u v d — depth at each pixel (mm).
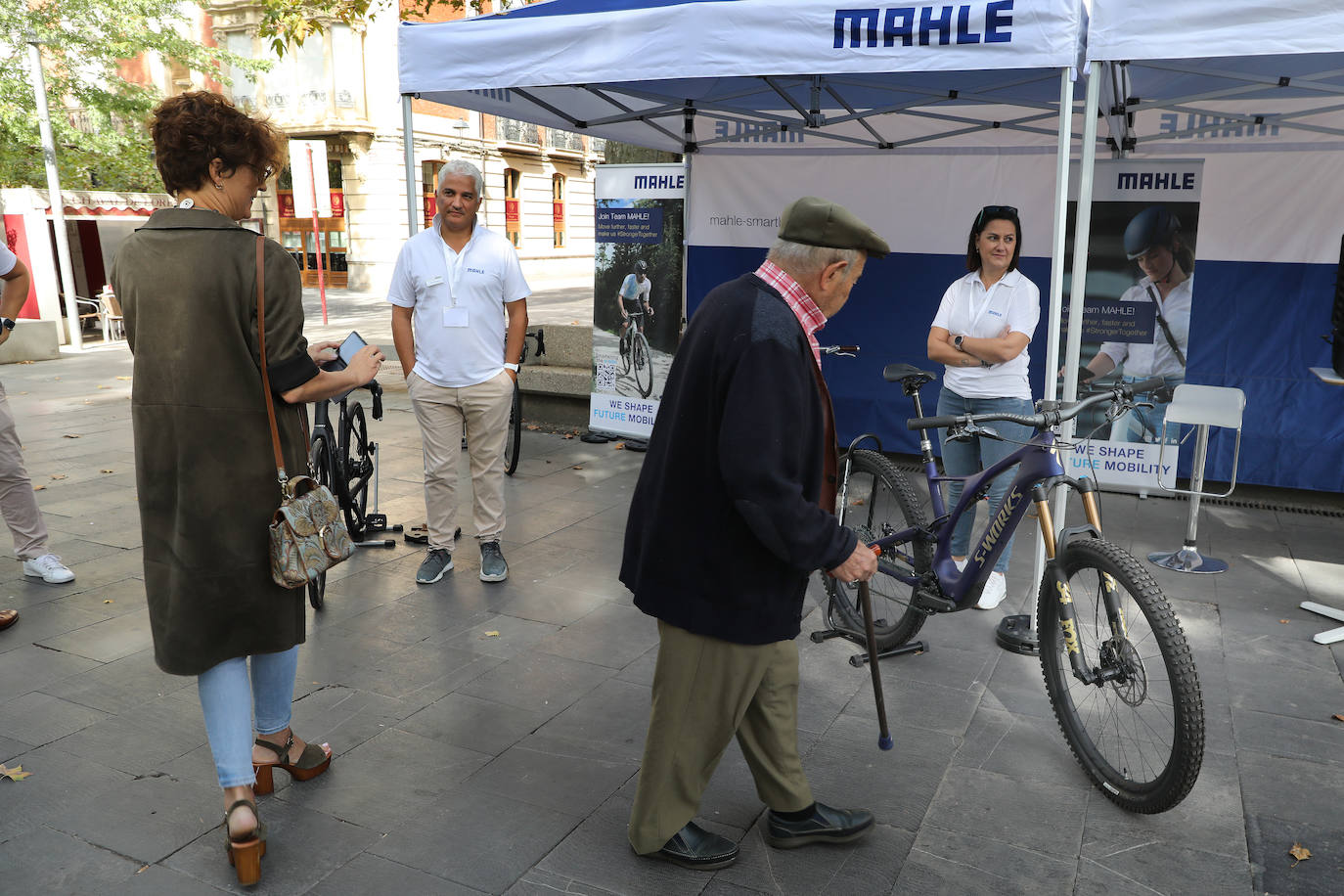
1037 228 6113
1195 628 3910
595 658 3648
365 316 18891
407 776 2816
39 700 3258
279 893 2293
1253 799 2689
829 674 3523
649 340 7031
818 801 2680
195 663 2240
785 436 1998
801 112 4996
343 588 4363
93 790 2719
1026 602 4246
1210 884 2336
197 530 2201
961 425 3082
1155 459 5676
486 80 4340
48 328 12094
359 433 5043
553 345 8062
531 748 2982
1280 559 4793
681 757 2283
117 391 9797
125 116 17078
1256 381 5750
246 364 2209
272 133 2318
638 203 6926
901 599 3824
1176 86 5230
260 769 2676
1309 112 5137
